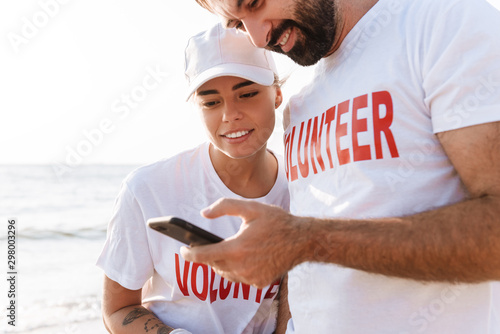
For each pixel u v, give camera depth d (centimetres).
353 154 140
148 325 197
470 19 122
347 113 143
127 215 200
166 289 210
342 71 152
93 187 2698
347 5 154
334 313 142
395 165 133
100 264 210
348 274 139
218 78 188
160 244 199
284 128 186
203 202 207
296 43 158
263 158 212
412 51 132
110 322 208
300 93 175
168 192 204
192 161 212
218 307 202
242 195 211
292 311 166
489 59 117
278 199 221
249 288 203
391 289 133
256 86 191
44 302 827
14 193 2411
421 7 136
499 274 112
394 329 132
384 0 146
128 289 209
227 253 122
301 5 146
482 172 117
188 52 205
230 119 190
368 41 145
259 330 217
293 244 122
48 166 3412
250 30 152
